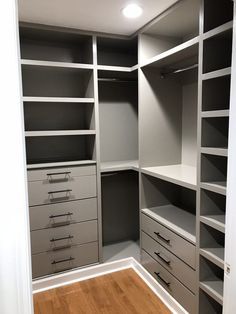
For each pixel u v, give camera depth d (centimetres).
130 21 207
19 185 56
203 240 171
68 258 241
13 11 54
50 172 226
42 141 258
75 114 270
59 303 213
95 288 232
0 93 53
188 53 188
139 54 229
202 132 162
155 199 254
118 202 302
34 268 229
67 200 235
